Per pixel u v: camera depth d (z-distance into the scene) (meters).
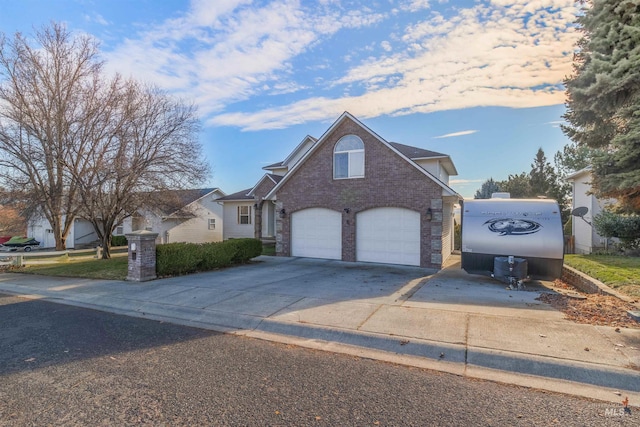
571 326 5.24
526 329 5.15
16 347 4.97
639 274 8.23
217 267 12.51
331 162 14.88
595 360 4.02
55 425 2.97
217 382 3.79
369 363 4.33
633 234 13.02
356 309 6.48
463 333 5.04
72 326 6.06
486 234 9.72
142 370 4.12
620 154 6.20
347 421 3.01
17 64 14.94
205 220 28.20
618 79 5.91
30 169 15.20
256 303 7.09
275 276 10.65
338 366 4.23
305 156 15.41
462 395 3.49
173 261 10.72
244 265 13.32
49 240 31.59
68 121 14.77
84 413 3.16
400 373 4.03
